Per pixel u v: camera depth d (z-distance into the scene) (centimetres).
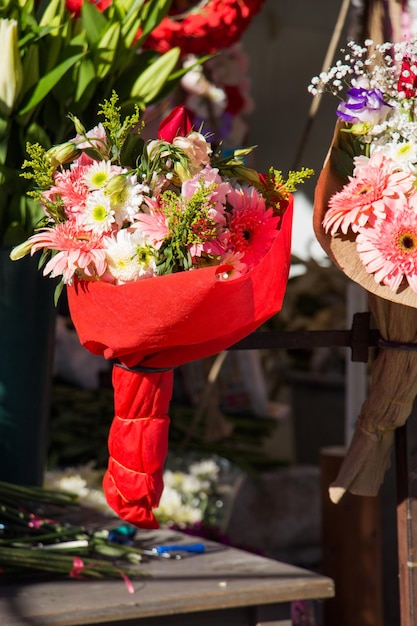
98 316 205
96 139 213
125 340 202
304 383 668
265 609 262
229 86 486
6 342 322
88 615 239
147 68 325
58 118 313
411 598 251
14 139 308
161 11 319
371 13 285
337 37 318
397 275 211
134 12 313
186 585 260
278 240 203
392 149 219
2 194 309
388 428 245
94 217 204
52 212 212
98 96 318
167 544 305
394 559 421
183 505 490
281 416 622
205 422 553
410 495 250
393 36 282
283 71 678
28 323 323
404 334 235
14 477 327
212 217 201
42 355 329
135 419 218
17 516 296
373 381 246
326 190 224
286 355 709
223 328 200
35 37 290
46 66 306
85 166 212
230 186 217
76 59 294
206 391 436
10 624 230
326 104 670
